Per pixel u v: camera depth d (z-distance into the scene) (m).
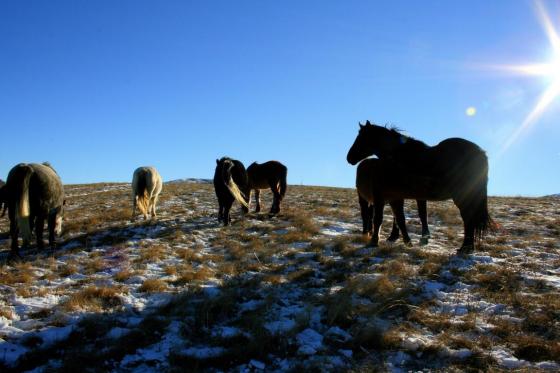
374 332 5.16
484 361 4.62
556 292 6.66
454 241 10.89
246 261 8.95
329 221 13.96
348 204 18.64
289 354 4.89
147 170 13.93
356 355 4.88
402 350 4.94
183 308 6.11
